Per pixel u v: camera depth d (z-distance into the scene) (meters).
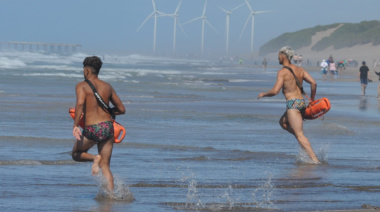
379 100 73.25
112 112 18.64
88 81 18.41
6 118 41.62
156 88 84.94
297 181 21.16
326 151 30.03
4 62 167.50
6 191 18.39
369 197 18.33
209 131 38.44
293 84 27.05
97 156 17.81
